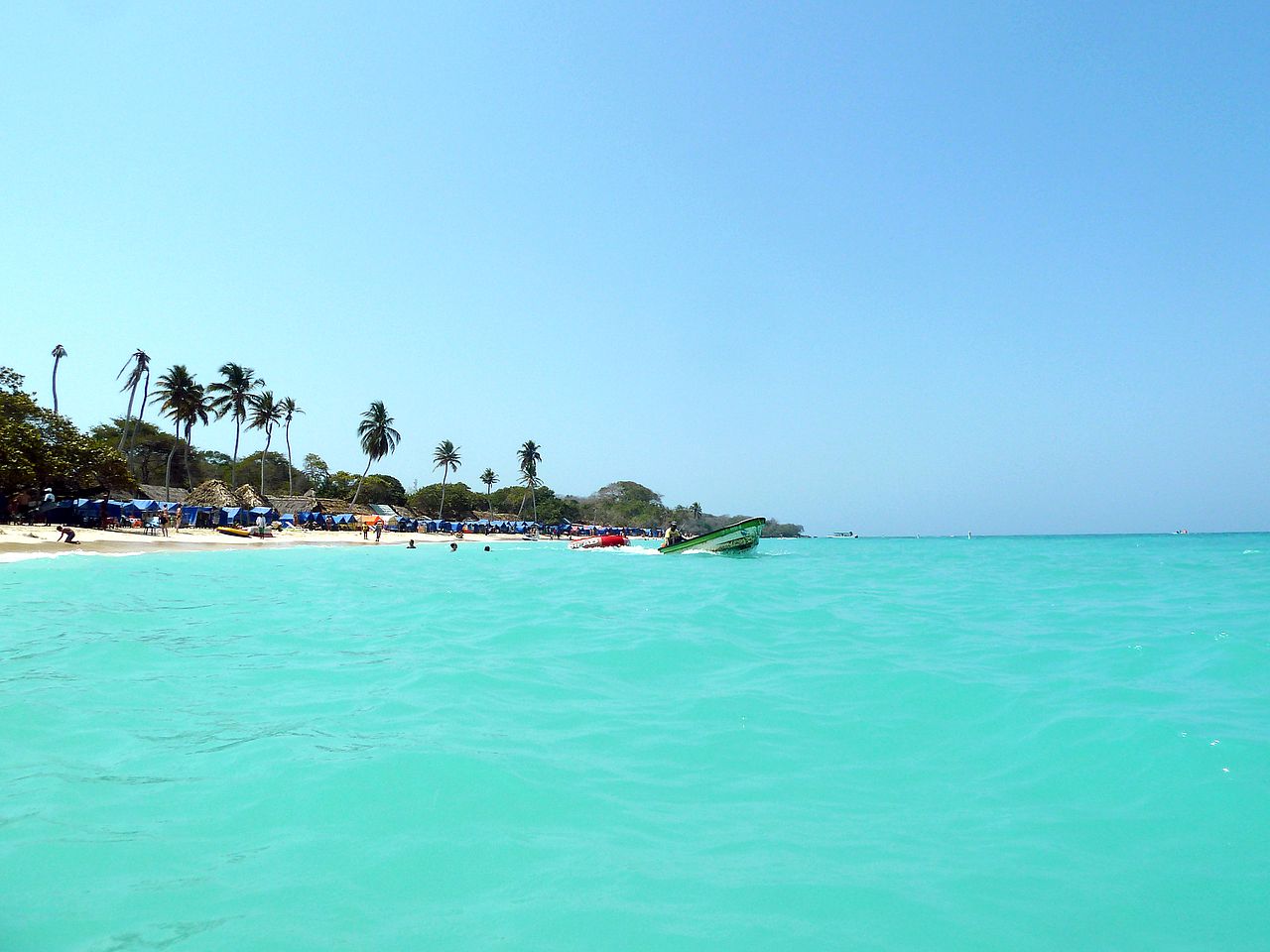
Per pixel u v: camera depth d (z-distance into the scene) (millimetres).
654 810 4578
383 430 90938
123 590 18062
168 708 6727
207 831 4176
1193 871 3826
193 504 66312
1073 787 4984
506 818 4410
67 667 8469
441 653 9703
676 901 3488
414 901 3459
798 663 9070
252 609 14609
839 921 3340
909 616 13859
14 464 41219
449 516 111062
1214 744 5719
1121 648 9961
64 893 3471
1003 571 28188
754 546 39875
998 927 3309
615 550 55594
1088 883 3715
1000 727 6332
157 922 3234
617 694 7484
